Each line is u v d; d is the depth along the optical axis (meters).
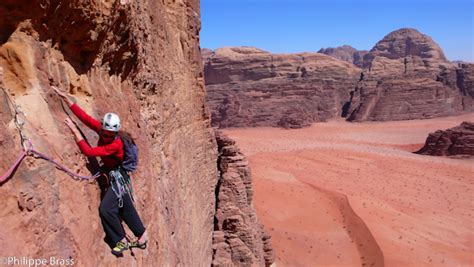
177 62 19.88
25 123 6.67
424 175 74.31
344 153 91.62
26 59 7.19
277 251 37.72
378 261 37.38
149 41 13.98
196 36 24.86
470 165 83.75
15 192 5.87
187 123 20.97
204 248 22.53
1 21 6.97
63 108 7.98
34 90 7.21
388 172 75.38
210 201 25.72
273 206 48.88
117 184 7.39
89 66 9.50
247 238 27.23
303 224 44.41
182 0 22.19
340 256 37.97
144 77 13.01
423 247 41.38
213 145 27.14
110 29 9.47
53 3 7.43
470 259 39.75
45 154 6.71
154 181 11.88
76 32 8.46
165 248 11.35
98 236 7.46
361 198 55.50
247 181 30.52
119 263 7.86
